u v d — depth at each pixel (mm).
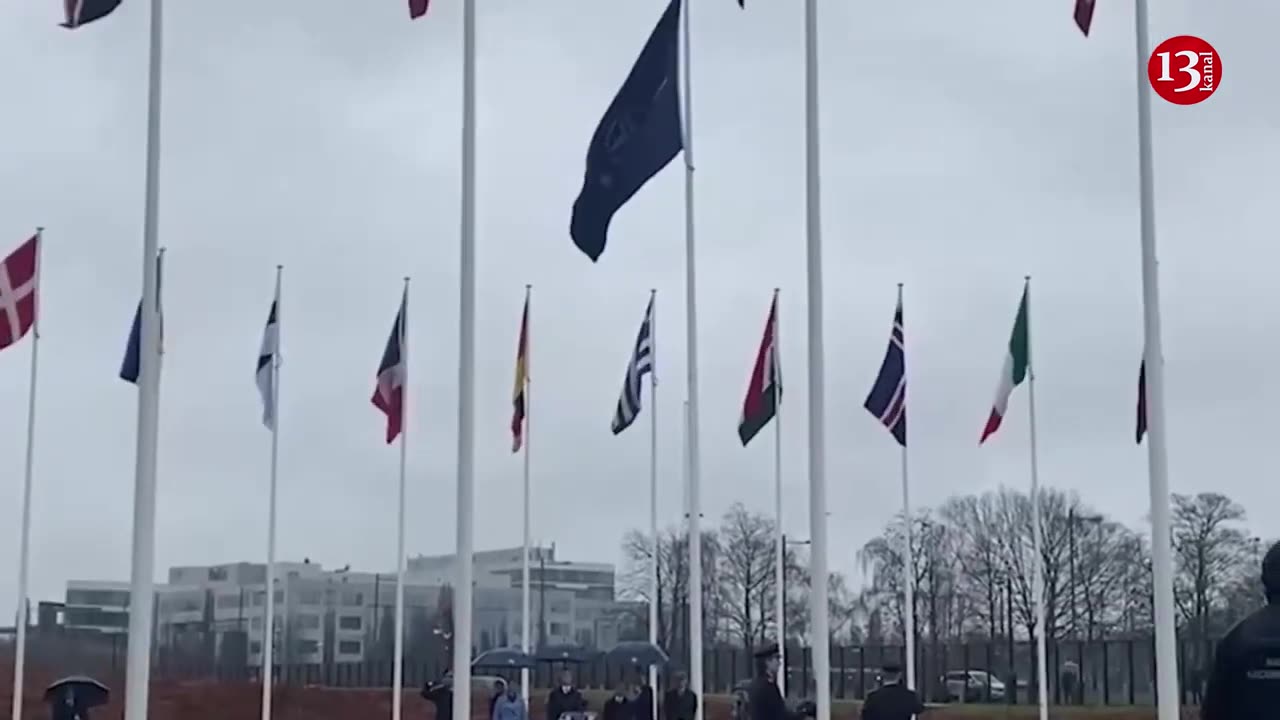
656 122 20266
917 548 80000
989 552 76312
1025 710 47219
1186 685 46875
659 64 20297
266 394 35562
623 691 25547
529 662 32594
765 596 81125
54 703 30953
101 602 107000
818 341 19875
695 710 23516
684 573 76938
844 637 84562
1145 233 20516
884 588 81875
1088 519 71250
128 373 29141
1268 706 6023
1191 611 63969
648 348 31312
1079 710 45938
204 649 105375
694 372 27016
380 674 82125
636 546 80812
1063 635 70312
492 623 113312
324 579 116562
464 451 19172
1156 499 19906
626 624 114312
